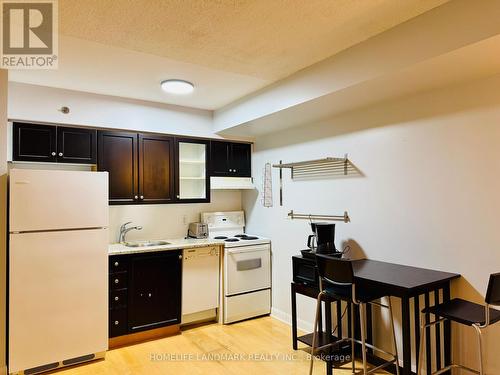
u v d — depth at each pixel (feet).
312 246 10.46
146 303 11.07
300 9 6.11
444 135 7.95
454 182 7.75
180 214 13.92
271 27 6.75
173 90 10.80
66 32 6.77
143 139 12.25
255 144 14.64
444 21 6.12
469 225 7.48
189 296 11.95
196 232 13.64
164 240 13.32
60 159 10.73
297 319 12.14
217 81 10.23
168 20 6.36
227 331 11.76
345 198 10.39
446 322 7.55
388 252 9.14
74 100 10.96
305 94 9.10
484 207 7.25
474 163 7.41
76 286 9.44
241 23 6.55
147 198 12.28
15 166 10.86
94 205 9.77
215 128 13.55
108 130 11.63
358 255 9.94
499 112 7.04
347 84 7.89
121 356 9.95
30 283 8.82
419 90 8.17
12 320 8.59
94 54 8.21
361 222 9.88
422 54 6.45
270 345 10.62
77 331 9.42
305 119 11.14
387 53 7.06
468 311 6.62
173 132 12.77
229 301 12.40
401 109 8.86
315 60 8.54
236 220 14.90
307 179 11.83
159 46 7.50
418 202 8.46
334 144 10.82
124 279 10.68
